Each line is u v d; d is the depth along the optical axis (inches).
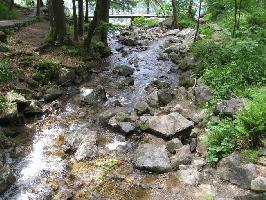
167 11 1312.7
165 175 345.7
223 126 382.6
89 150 382.0
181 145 385.7
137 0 1376.7
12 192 323.3
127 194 320.2
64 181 339.0
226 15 922.1
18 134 424.5
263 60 524.1
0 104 430.9
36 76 556.4
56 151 391.2
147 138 412.2
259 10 746.8
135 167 357.7
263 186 309.4
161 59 725.3
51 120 462.3
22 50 635.5
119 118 444.5
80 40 770.8
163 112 473.1
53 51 682.2
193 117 444.1
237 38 622.2
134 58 740.0
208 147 371.9
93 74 638.5
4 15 975.6
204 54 640.4
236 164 332.8
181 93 525.0
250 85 482.9
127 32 944.3
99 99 522.6
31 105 470.0
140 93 559.5
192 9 1197.7
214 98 475.2
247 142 358.0
